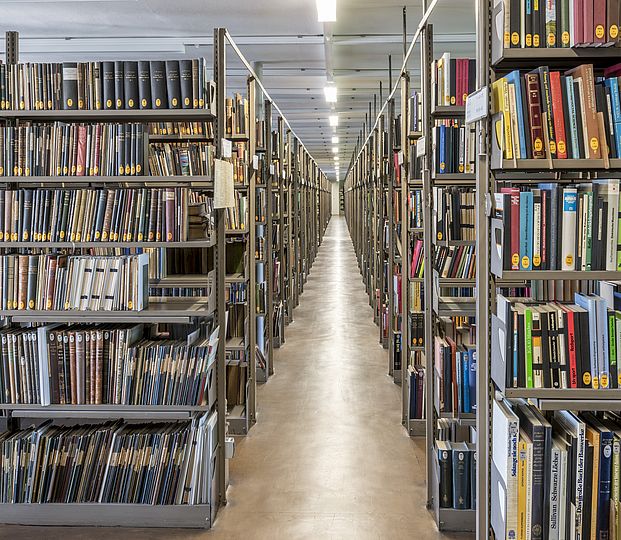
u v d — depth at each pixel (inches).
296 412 201.6
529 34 80.4
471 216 144.6
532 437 81.5
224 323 138.9
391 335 238.1
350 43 313.4
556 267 81.0
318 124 651.5
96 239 126.4
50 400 128.5
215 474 134.0
